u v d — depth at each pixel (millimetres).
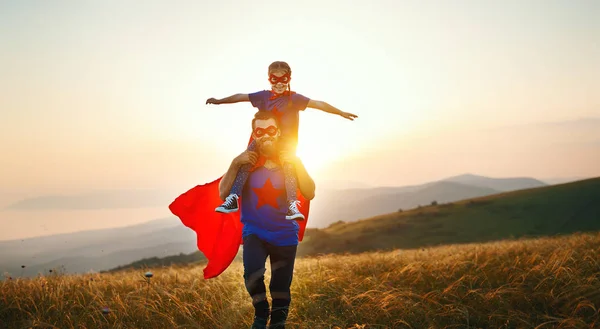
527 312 5070
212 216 5367
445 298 5473
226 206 4578
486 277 6277
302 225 5172
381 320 4965
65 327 5031
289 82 4887
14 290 6504
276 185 4711
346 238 61219
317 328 4742
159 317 5328
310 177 4773
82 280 7898
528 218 63531
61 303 5758
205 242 5422
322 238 60562
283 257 4668
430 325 4758
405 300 5312
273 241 4637
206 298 5980
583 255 7289
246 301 5445
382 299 5301
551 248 9078
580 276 5887
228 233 5336
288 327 4832
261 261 4539
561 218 62156
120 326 4938
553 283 5707
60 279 7746
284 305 4590
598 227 55531
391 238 60438
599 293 5035
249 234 4664
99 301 5832
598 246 8562
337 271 7691
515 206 68438
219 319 5156
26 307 5781
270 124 4695
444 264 7469
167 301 5844
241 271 7996
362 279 6824
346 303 5461
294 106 4867
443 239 57938
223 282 7117
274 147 4719
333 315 5191
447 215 69188
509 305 5160
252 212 4715
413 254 11258
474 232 61000
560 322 4480
